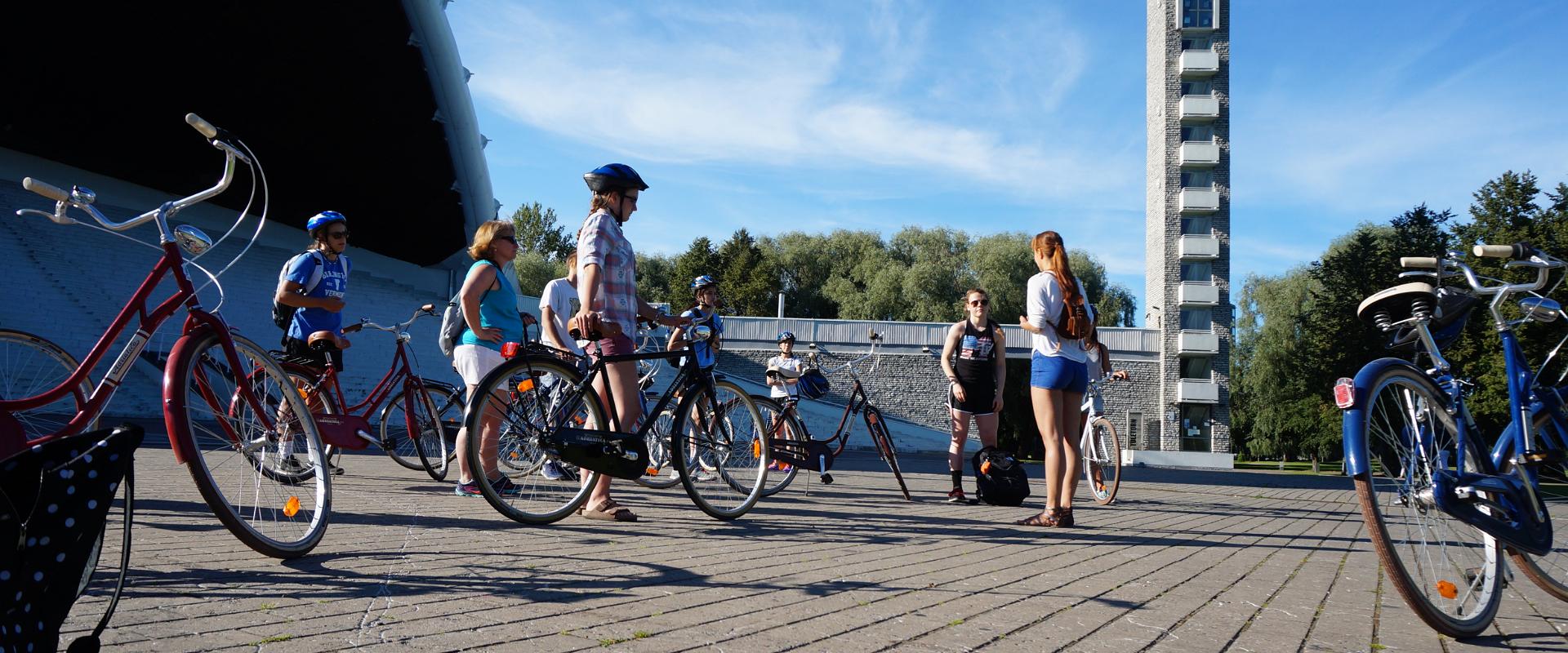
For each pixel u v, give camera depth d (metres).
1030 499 8.41
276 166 34.09
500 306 6.26
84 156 31.84
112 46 27.30
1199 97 47.97
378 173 35.50
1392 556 2.70
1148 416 47.62
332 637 2.29
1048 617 2.94
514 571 3.32
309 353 6.12
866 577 3.55
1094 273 61.34
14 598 1.47
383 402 7.09
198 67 29.09
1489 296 3.20
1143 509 7.79
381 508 5.12
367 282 37.88
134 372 17.92
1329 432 39.06
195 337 3.27
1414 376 2.93
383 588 2.92
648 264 71.81
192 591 2.73
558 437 4.73
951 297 56.34
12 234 26.69
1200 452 46.34
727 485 5.48
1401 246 35.81
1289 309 48.38
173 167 33.16
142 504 4.68
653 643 2.39
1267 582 3.84
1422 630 2.95
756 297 62.88
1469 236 33.28
